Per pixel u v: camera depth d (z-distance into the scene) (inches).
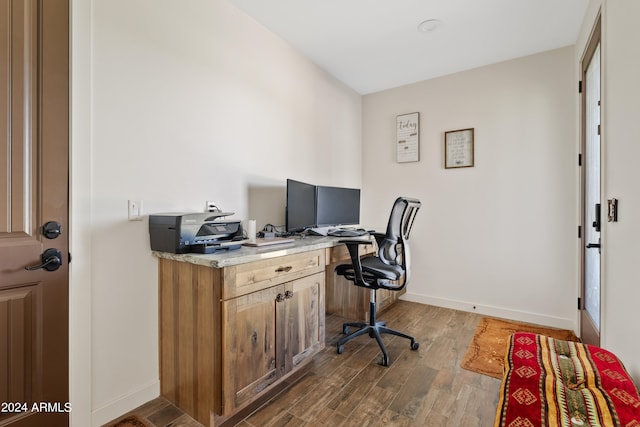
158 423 59.1
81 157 55.9
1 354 48.8
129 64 62.5
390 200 140.8
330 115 126.6
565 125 105.0
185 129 72.8
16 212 49.8
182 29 72.1
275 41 98.7
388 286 88.8
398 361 81.9
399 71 124.1
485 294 119.2
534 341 55.7
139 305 64.4
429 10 86.2
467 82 122.5
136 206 63.8
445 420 59.4
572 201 104.0
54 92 53.0
